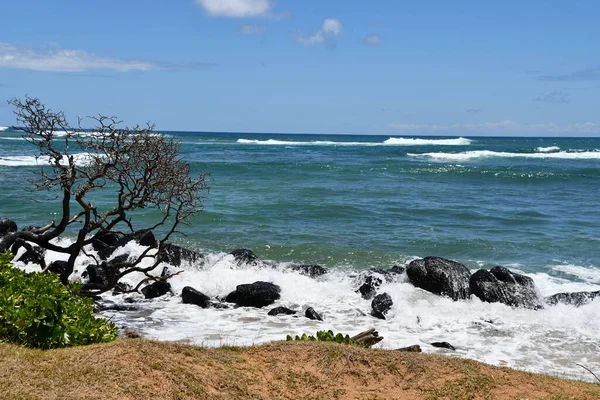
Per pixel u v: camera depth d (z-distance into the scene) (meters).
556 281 17.25
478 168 52.81
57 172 13.25
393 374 7.65
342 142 118.06
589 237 23.22
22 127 12.16
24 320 7.28
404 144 112.44
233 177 41.81
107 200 28.88
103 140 12.41
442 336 12.51
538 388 7.64
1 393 5.61
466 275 15.44
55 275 9.00
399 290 15.05
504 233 23.89
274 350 8.09
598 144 138.62
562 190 38.72
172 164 12.79
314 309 14.00
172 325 12.45
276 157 65.06
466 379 7.56
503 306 14.43
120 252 17.84
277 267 17.52
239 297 14.34
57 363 6.48
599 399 7.48
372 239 22.28
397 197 33.41
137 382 6.42
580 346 12.00
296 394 7.18
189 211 14.14
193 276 16.27
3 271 8.60
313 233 23.08
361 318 13.60
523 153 79.25
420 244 21.62
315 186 37.34
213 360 7.49
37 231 13.09
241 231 23.16
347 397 7.19
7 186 32.94
